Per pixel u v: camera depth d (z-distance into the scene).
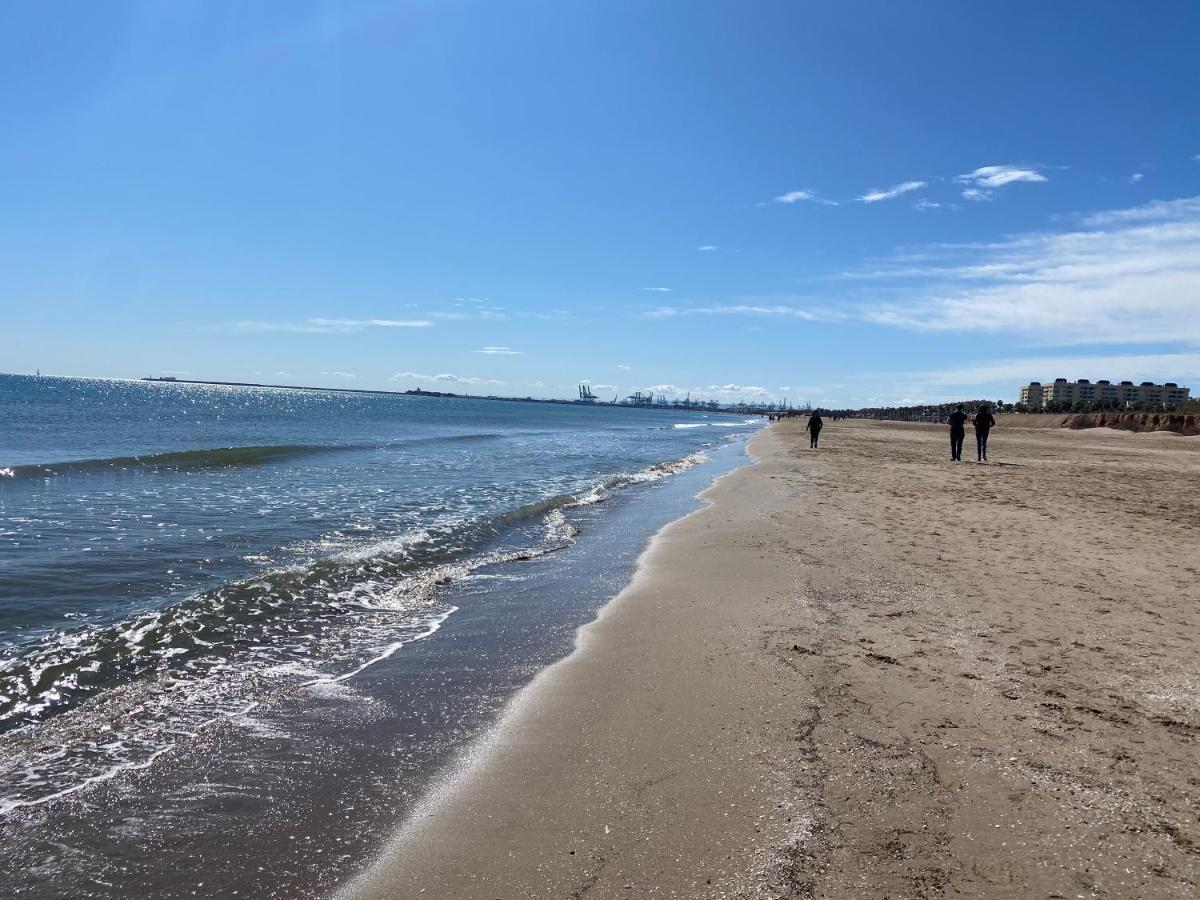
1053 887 2.93
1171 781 3.79
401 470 23.00
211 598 7.80
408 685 5.62
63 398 89.56
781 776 3.91
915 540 10.87
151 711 5.13
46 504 14.20
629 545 11.38
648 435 62.31
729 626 6.75
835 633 6.42
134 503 14.55
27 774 4.20
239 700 5.34
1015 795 3.65
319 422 61.16
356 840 3.49
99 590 8.20
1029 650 5.91
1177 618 6.82
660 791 3.84
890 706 4.81
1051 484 18.95
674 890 2.98
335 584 8.72
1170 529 11.91
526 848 3.36
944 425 102.50
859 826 3.40
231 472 20.75
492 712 5.04
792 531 11.67
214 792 3.98
